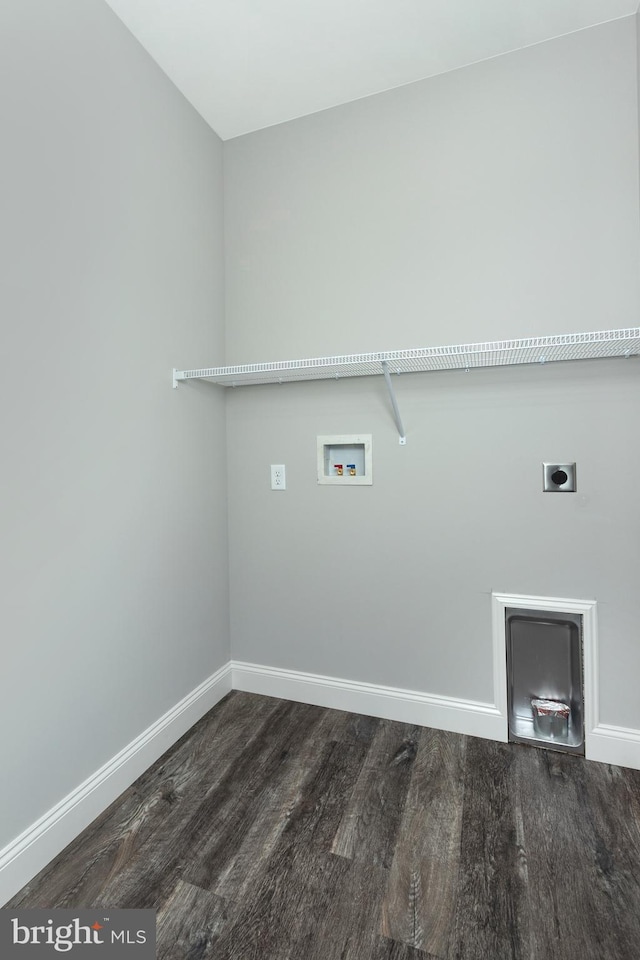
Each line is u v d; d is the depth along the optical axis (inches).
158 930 42.6
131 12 59.3
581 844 51.1
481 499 70.1
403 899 45.2
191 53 65.8
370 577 77.2
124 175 60.9
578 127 63.6
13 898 45.7
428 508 73.1
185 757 67.6
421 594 74.2
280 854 50.6
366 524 77.0
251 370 67.9
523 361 65.2
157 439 67.6
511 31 63.2
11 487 46.1
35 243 48.3
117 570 60.4
